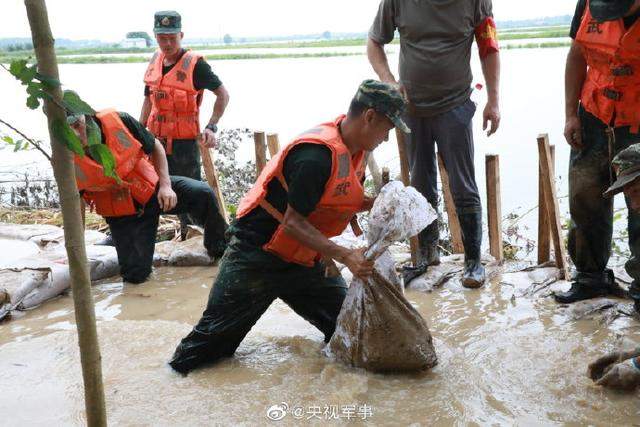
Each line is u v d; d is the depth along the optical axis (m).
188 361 3.91
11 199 8.78
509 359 3.98
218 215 5.94
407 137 5.20
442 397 3.56
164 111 6.41
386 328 3.71
